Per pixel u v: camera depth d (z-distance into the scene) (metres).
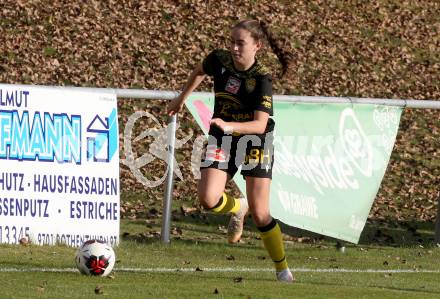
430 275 31.62
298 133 36.44
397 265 34.09
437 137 65.75
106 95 34.41
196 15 80.88
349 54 79.88
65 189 33.31
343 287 26.59
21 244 32.09
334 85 74.00
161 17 79.31
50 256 30.39
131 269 28.66
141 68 70.75
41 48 70.75
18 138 32.53
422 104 38.47
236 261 33.09
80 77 67.88
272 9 85.00
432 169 59.28
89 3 78.75
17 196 32.34
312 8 86.88
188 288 24.75
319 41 81.00
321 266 32.94
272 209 35.78
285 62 26.55
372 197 37.91
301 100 36.41
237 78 25.66
